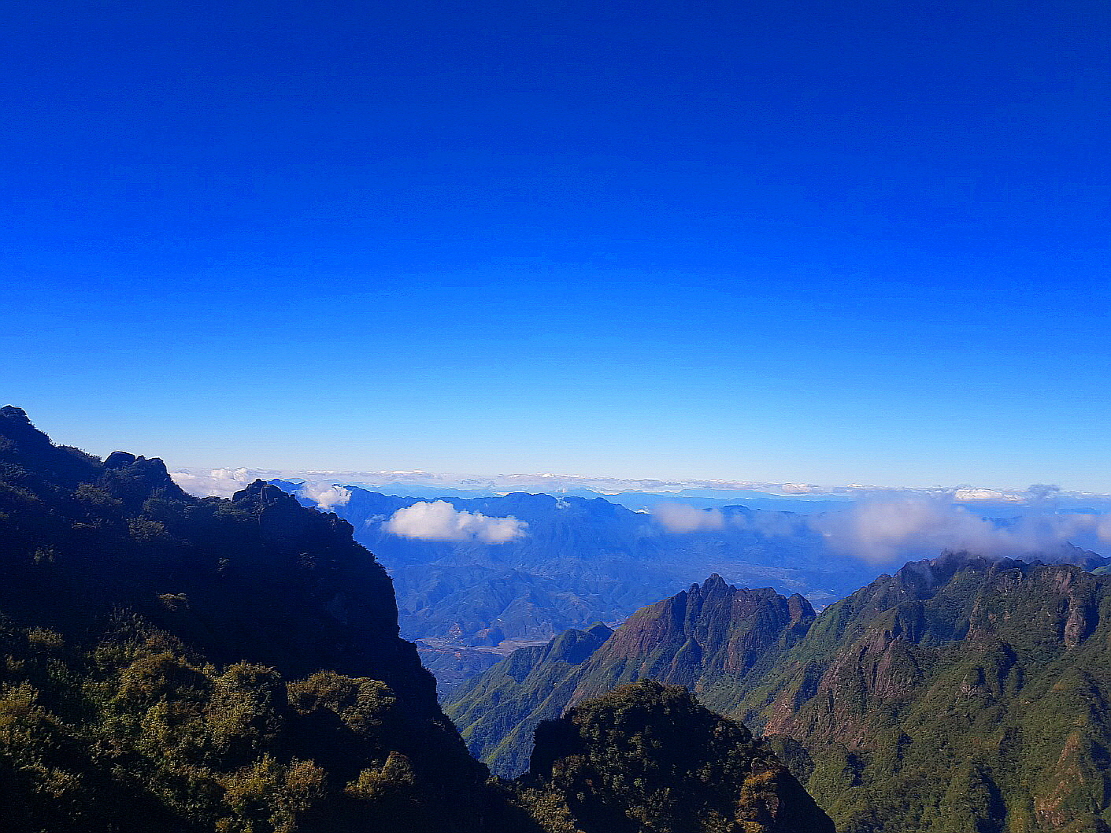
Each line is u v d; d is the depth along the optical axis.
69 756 43.28
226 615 81.56
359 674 89.88
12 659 51.72
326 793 49.78
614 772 79.19
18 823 36.22
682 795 77.75
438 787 65.62
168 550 89.69
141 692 53.78
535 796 74.31
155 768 46.66
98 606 66.88
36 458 106.25
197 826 43.50
